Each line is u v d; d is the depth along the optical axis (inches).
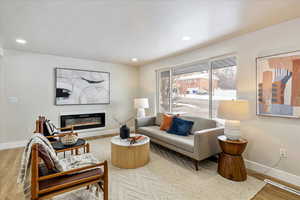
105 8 72.0
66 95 160.1
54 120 155.7
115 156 103.1
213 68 126.3
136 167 100.6
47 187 50.8
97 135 181.3
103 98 183.0
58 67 156.8
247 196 72.4
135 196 72.6
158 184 82.1
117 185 81.2
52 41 115.4
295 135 80.6
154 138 130.7
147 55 153.4
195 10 73.6
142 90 206.7
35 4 68.4
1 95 133.5
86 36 105.5
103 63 183.9
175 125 126.6
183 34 101.8
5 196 72.1
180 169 98.5
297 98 79.0
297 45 79.2
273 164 88.4
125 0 65.7
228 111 85.4
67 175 57.9
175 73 162.2
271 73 88.0
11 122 137.8
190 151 98.8
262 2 66.9
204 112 133.9
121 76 197.6
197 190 76.9
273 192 75.1
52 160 55.0
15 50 137.6
